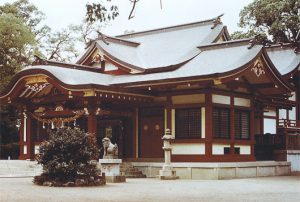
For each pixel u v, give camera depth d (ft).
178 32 125.39
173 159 100.83
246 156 104.17
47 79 100.48
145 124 109.70
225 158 98.58
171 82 96.84
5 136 175.42
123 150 112.06
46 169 72.23
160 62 112.37
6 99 110.01
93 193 60.34
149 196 56.85
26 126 114.83
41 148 73.97
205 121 96.37
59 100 104.88
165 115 103.60
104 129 114.83
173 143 101.24
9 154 166.40
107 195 57.77
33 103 111.04
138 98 103.65
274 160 115.14
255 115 126.00
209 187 71.72
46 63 111.04
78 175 72.79
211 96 96.37
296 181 86.48
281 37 159.63
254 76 102.27
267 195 59.06
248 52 98.73
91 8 51.67
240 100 104.32
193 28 123.85
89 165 74.28
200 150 96.78
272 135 117.39
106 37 118.93
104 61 117.08
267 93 113.39
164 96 105.29
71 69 108.06
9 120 171.83
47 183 70.90
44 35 187.62
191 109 99.35
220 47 107.55
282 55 136.05
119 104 108.78
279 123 133.59
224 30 119.65
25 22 183.21
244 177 97.50
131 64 110.93
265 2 159.43
